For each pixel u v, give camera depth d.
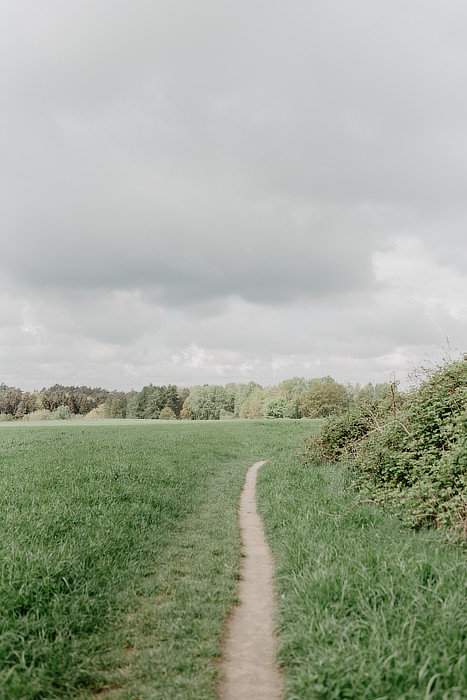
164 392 141.00
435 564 5.43
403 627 4.17
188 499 11.21
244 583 6.47
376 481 10.12
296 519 8.39
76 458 15.23
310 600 5.05
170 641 4.77
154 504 10.02
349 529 7.46
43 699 3.81
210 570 6.77
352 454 13.34
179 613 5.40
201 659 4.47
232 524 9.32
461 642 3.94
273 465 16.48
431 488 7.63
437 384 10.16
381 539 6.82
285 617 5.08
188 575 6.59
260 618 5.41
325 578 5.34
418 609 4.52
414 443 9.38
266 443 25.91
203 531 8.80
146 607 5.57
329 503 9.32
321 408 91.88
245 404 130.00
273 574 6.64
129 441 22.33
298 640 4.47
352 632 4.38
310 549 6.54
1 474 12.31
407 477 9.07
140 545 7.56
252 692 3.99
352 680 3.64
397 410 11.99
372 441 11.34
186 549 7.75
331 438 15.52
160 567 6.89
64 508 8.64
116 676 4.20
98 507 8.94
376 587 5.00
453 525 6.80
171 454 17.70
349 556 5.95
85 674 4.18
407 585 4.99
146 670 4.29
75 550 6.55
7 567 5.77
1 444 22.33
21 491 10.07
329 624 4.52
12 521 7.73
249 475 15.98
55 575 5.73
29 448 19.61
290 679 4.05
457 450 7.73
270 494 11.30
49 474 11.92
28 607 5.10
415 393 10.87
